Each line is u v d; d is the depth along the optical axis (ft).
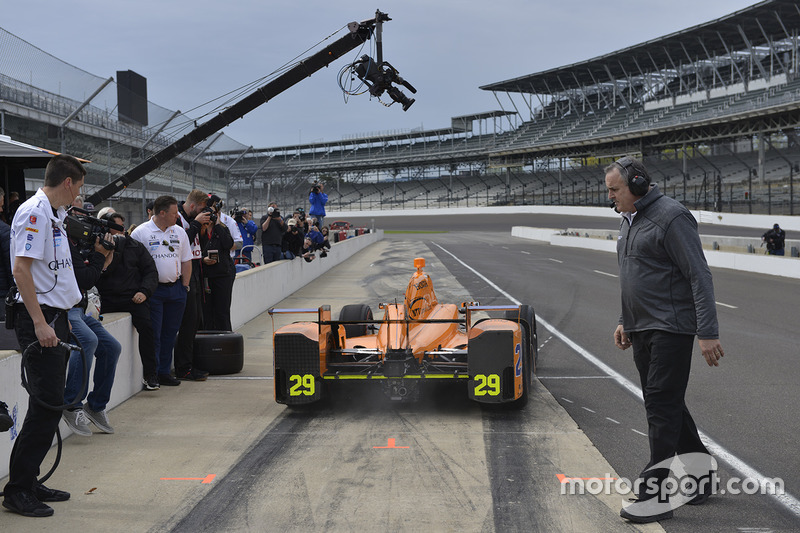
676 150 231.71
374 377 19.49
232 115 39.47
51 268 13.24
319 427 18.51
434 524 12.44
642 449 16.55
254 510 13.10
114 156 50.39
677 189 212.23
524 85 285.64
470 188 307.17
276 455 16.22
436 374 19.57
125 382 21.21
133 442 17.20
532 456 16.07
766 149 217.56
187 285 23.06
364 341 23.09
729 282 61.05
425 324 22.90
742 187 189.67
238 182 78.23
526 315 24.41
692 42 212.02
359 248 110.32
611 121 246.27
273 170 88.38
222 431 18.12
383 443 17.11
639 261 12.89
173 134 52.60
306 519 12.68
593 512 12.96
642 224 12.90
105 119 49.24
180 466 15.49
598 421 18.97
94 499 13.65
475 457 16.02
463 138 310.65
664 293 12.64
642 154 223.92
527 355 20.94
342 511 13.03
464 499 13.57
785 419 19.24
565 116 281.13
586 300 47.83
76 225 14.30
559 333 34.50
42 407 12.96
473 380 19.15
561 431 18.03
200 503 13.44
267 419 19.26
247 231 48.62
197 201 26.73
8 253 17.10
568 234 137.08
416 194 322.14
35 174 50.39
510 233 180.04
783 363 27.20
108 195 40.93
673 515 12.82
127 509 13.17
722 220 162.20
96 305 19.97
